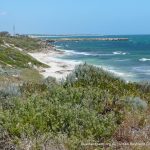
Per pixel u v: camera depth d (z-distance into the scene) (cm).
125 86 1137
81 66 1177
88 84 1062
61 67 6072
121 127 714
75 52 11806
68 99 824
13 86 1030
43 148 598
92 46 16775
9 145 606
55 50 11906
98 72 1159
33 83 1138
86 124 692
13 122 667
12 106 777
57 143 614
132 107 867
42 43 13612
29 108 736
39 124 668
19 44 10725
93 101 828
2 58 5388
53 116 698
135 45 17625
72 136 643
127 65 6925
